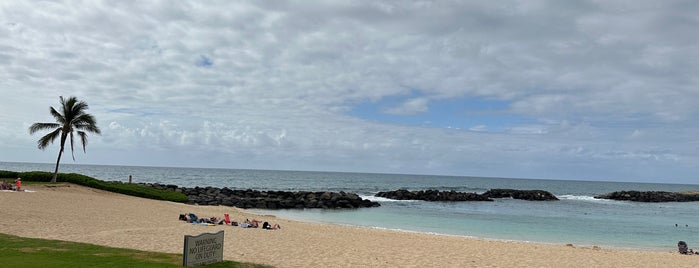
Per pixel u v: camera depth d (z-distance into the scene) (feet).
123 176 488.85
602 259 73.61
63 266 42.32
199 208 133.18
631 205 279.28
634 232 135.74
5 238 55.57
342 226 112.88
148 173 604.08
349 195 221.66
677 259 77.51
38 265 42.14
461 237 99.91
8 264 41.88
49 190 134.41
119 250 52.75
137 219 88.58
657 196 339.16
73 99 153.38
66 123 152.87
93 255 48.39
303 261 56.65
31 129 149.89
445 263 62.08
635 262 72.33
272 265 52.31
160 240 65.10
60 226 71.51
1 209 82.84
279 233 84.07
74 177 160.15
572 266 65.87
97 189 156.56
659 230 143.13
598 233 130.93
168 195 167.84
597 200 322.34
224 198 198.80
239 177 582.76
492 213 191.93
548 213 201.98
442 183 616.80
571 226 148.25
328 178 640.99
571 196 364.99
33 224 71.05
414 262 61.41
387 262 60.13
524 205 250.78
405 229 123.65
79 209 95.66
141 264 45.01
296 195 231.50
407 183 563.89
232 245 65.67
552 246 89.25
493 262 65.10
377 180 625.41
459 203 253.24
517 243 91.81
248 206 184.75
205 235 47.50
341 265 55.88
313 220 143.02
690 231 141.59
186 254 45.16
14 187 125.59
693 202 337.31
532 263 66.18
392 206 217.77
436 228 129.90
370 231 100.01
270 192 243.40
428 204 237.86
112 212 96.53
